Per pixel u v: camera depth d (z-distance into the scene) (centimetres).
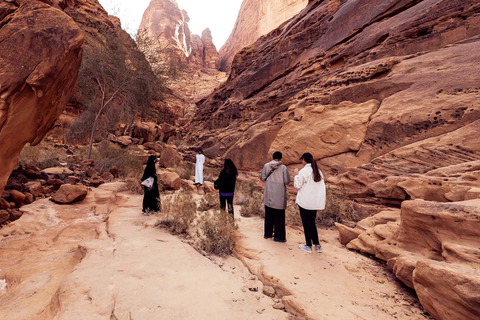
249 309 226
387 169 597
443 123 582
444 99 607
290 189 856
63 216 577
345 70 1044
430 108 620
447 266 216
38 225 507
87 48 1294
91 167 1180
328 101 923
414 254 300
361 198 600
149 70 1471
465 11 755
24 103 338
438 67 693
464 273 198
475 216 244
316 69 1305
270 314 224
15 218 524
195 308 216
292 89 1366
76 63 409
